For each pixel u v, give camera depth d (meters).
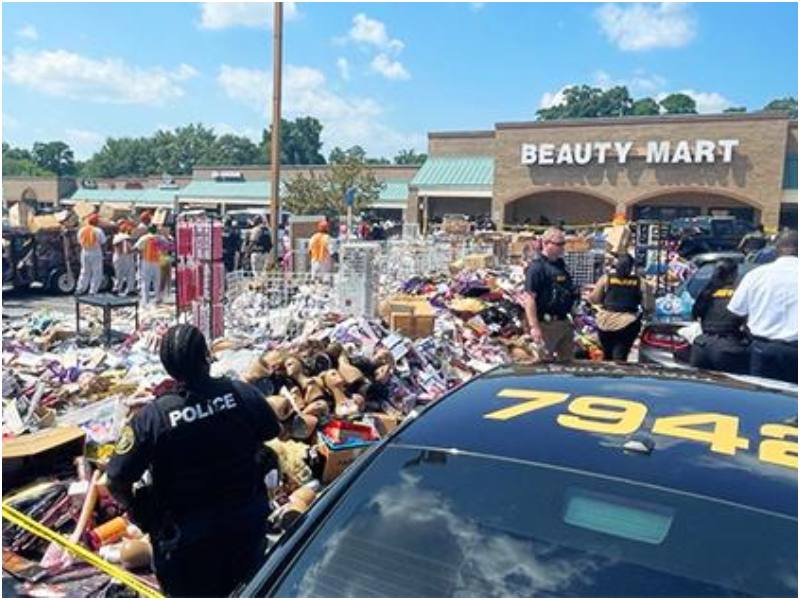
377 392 6.46
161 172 135.62
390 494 2.09
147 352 8.29
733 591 1.66
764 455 2.04
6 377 6.43
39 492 4.29
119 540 3.99
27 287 16.72
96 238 14.88
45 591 3.60
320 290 11.12
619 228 15.88
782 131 33.44
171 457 2.73
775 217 33.84
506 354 9.11
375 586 1.85
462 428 2.28
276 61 14.15
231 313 10.05
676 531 1.80
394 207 51.50
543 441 2.15
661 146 35.59
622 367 2.90
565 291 7.05
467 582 1.81
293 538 2.04
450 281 13.12
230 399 2.87
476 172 42.69
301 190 47.72
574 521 1.88
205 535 2.77
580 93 103.00
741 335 6.12
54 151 140.50
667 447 2.08
